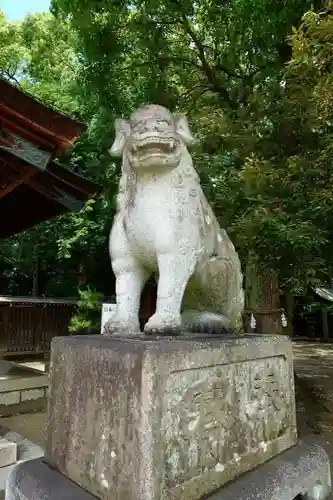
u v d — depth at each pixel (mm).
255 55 6750
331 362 10023
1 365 6402
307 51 4016
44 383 5730
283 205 4770
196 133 5871
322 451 2398
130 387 1556
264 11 5801
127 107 7230
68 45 10828
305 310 16594
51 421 1937
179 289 1959
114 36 6914
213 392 1793
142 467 1463
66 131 3811
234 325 2418
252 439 1988
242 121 5555
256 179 4660
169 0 6805
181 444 1603
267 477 1887
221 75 7672
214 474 1733
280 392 2252
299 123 5391
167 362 1576
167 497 1501
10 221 6207
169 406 1572
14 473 1908
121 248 2070
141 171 1997
